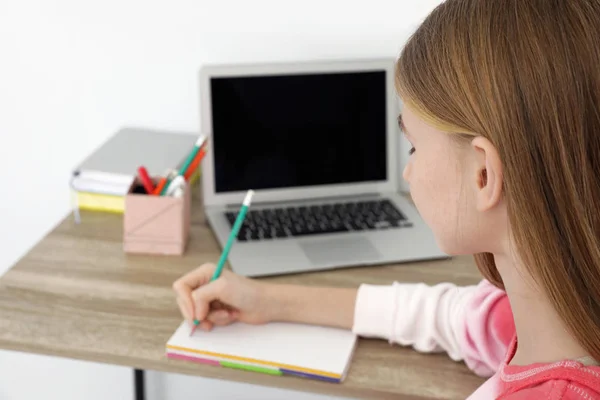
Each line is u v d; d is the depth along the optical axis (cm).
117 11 158
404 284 110
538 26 60
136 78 163
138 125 166
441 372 101
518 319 70
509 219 63
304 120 145
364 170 149
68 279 121
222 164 144
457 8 66
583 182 59
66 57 164
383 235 136
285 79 143
